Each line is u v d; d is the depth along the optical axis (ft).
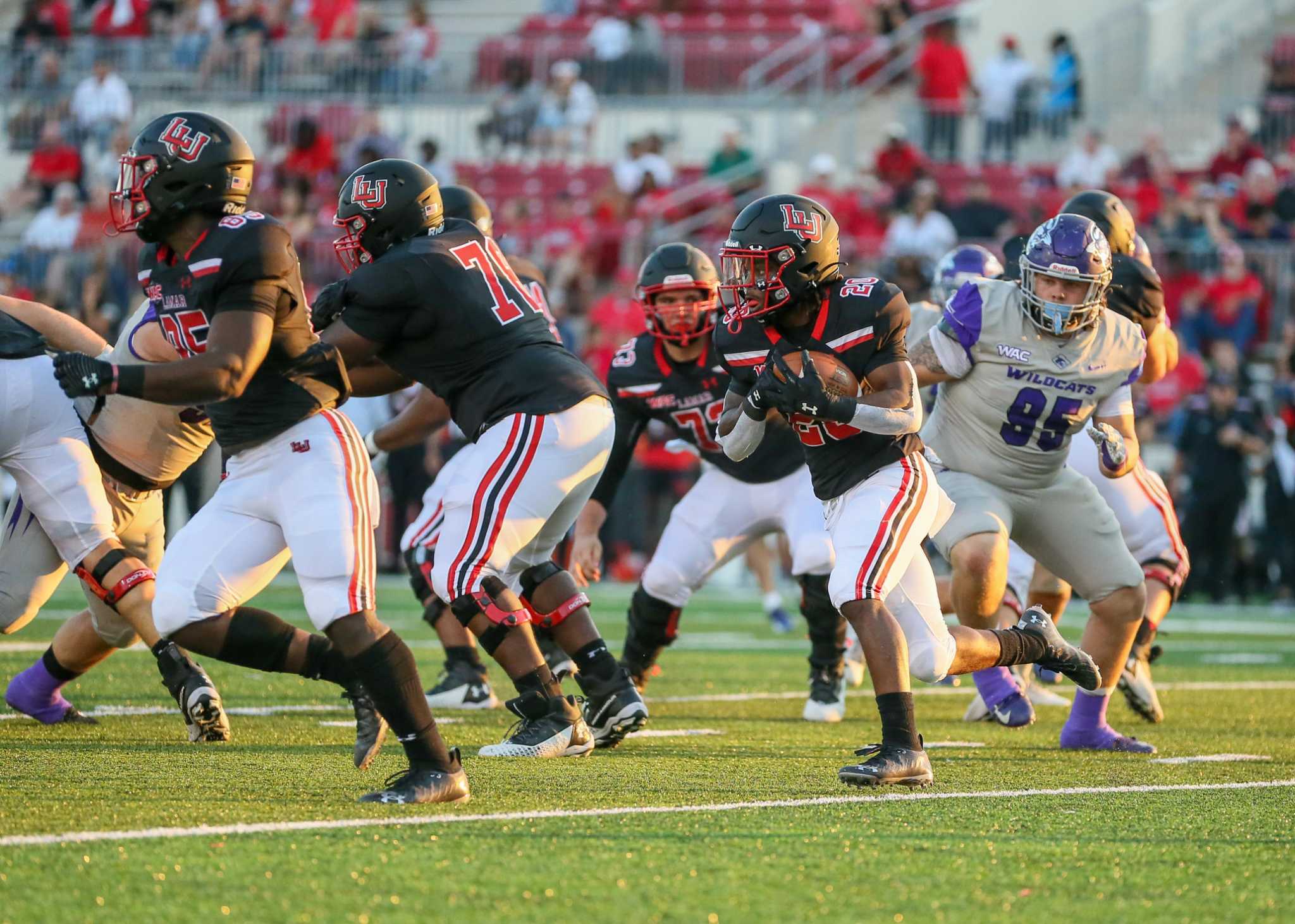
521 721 55.11
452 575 52.24
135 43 227.20
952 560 59.88
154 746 55.26
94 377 41.63
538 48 220.02
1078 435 69.31
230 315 43.55
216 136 45.01
